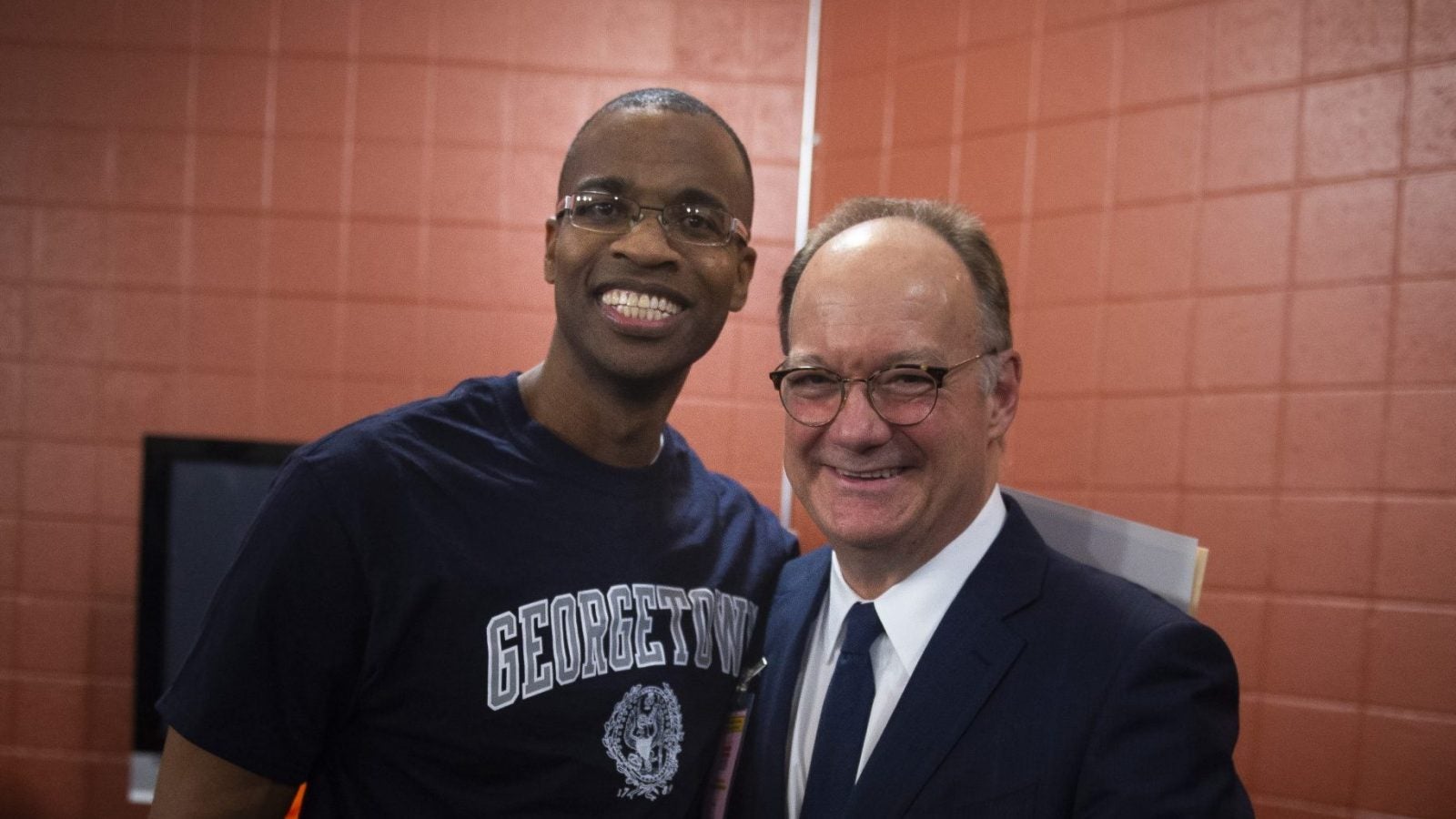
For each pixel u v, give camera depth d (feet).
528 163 13.23
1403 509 9.88
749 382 12.95
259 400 13.34
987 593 4.83
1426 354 9.84
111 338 13.44
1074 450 11.63
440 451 5.07
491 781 4.86
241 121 13.35
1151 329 11.21
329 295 13.33
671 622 5.17
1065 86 11.81
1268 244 10.62
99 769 13.42
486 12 13.25
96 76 13.44
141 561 12.24
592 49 13.21
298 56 13.34
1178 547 4.99
